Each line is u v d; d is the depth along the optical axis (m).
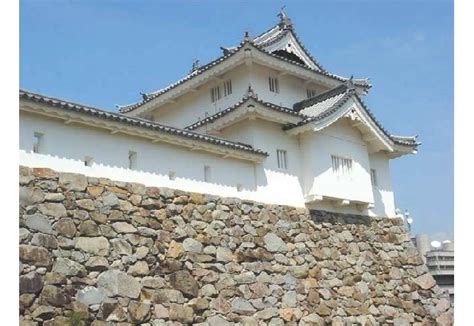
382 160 29.16
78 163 16.97
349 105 25.36
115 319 15.97
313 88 28.72
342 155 25.59
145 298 16.94
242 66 25.67
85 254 15.94
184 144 20.03
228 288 19.42
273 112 23.08
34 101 15.73
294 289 21.64
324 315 22.23
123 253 16.86
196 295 18.34
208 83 26.94
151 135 18.95
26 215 14.93
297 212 23.44
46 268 14.91
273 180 23.27
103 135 17.91
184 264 18.41
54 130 16.58
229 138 23.94
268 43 26.80
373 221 26.88
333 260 23.83
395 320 24.89
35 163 15.84
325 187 24.25
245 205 21.47
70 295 15.20
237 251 20.33
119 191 17.53
